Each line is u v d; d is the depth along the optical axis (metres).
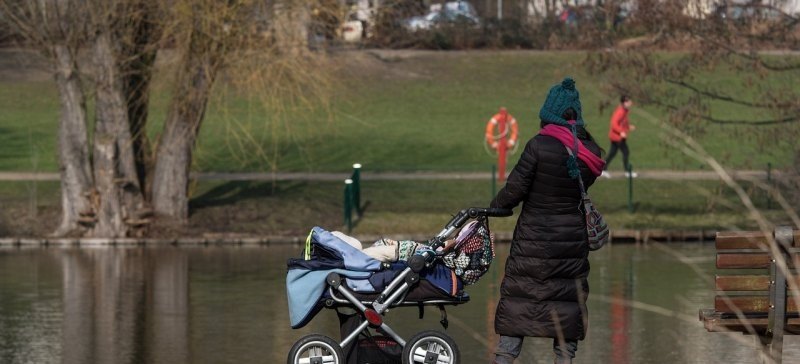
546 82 66.94
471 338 17.39
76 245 33.06
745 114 55.28
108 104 33.66
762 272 25.58
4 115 57.47
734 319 11.69
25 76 64.75
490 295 22.42
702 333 17.66
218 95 34.88
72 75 33.50
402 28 71.19
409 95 63.75
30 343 17.17
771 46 30.11
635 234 33.62
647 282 24.22
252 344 17.00
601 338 17.31
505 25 73.44
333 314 20.20
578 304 11.14
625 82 30.94
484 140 55.00
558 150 11.03
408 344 12.19
